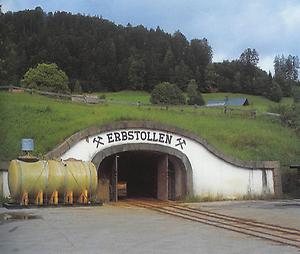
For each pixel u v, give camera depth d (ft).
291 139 131.34
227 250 38.78
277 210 74.08
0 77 208.64
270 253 37.65
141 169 112.57
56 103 138.82
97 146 89.61
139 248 39.19
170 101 244.63
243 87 431.02
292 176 108.99
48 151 92.17
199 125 127.54
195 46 477.77
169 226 54.24
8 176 78.89
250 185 101.30
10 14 454.81
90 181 81.10
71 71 409.08
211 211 72.38
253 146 118.42
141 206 81.10
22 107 124.26
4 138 99.96
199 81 428.97
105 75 413.59
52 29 451.94
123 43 456.04
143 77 409.49
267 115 154.20
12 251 37.19
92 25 479.82
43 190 77.41
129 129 92.32
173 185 98.94
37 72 242.17
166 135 95.04
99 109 133.28
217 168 98.84
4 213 67.10
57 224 54.70
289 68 594.24
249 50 484.33
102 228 51.57
